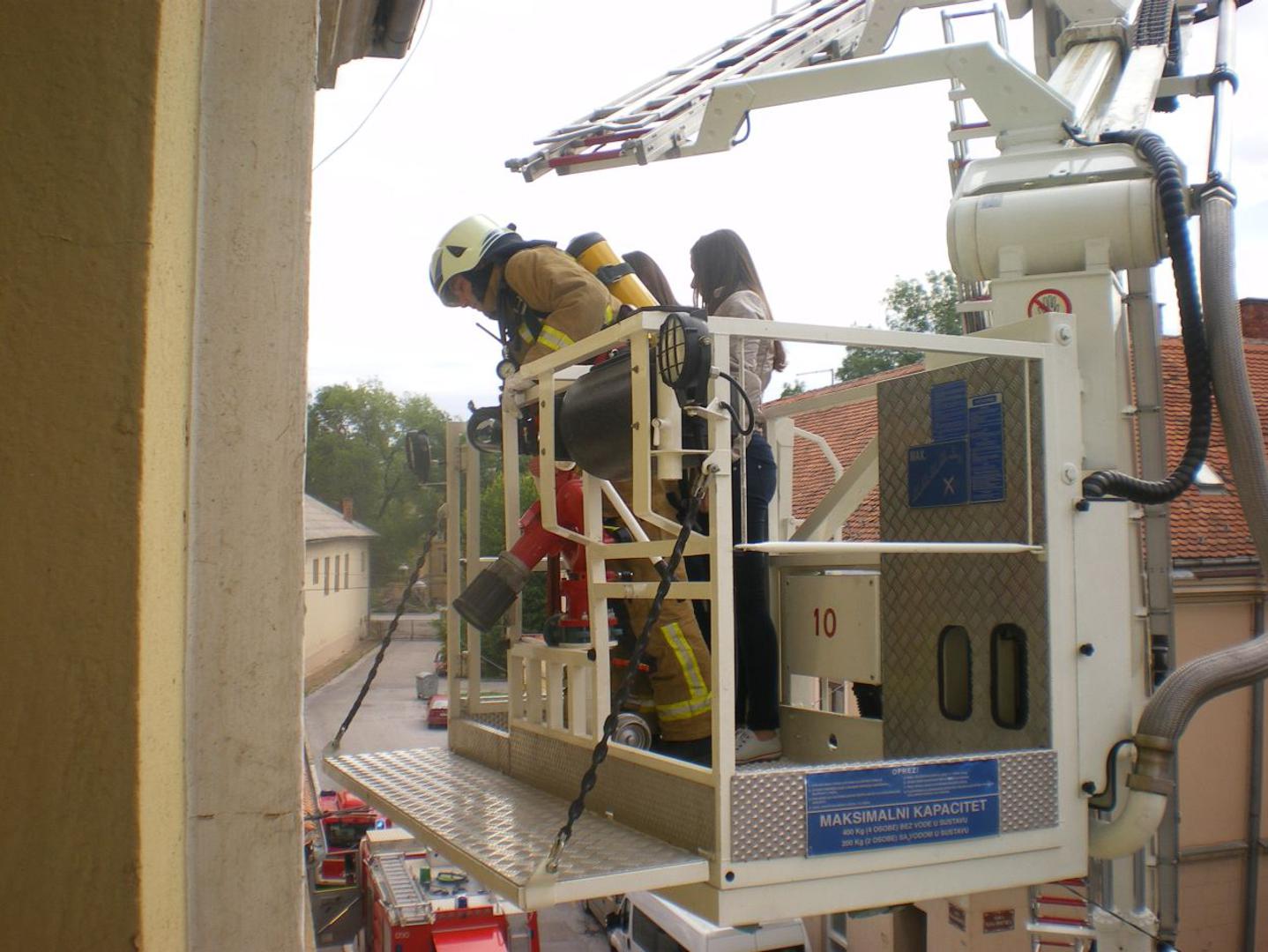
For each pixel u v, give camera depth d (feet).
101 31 3.61
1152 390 14.39
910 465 11.30
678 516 11.01
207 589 4.37
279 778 4.43
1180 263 11.23
